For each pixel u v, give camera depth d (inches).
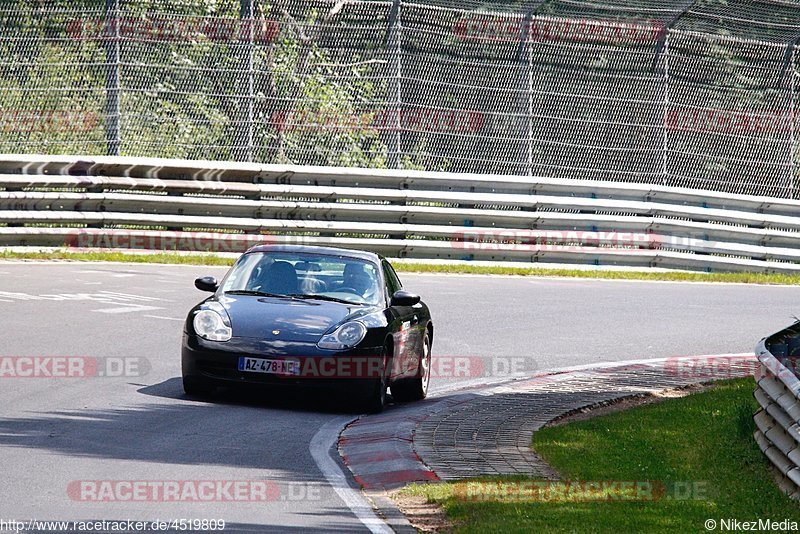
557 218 3312.0
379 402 1456.7
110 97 2938.0
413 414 1403.8
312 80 3053.6
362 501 986.7
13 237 2908.5
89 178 2960.1
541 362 1888.5
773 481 1088.8
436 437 1256.8
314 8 3029.0
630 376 1736.0
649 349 2065.7
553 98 3181.6
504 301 2603.3
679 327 2352.4
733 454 1182.3
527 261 3304.6
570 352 1993.1
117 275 2672.2
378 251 3198.8
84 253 2955.2
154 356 1727.4
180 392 1481.3
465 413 1408.7
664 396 1578.5
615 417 1369.3
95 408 1337.4
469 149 3159.5
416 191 3211.1
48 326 1925.4
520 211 3297.2
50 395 1398.9
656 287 3078.2
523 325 2268.7
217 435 1232.2
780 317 2578.7
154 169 2997.0
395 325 1520.7
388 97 3065.9
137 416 1309.1
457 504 962.7
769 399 1203.9
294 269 1603.1
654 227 3380.9
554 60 3166.8
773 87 3346.5
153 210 3048.7
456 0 3046.3
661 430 1295.5
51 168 2955.2
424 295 2625.5
